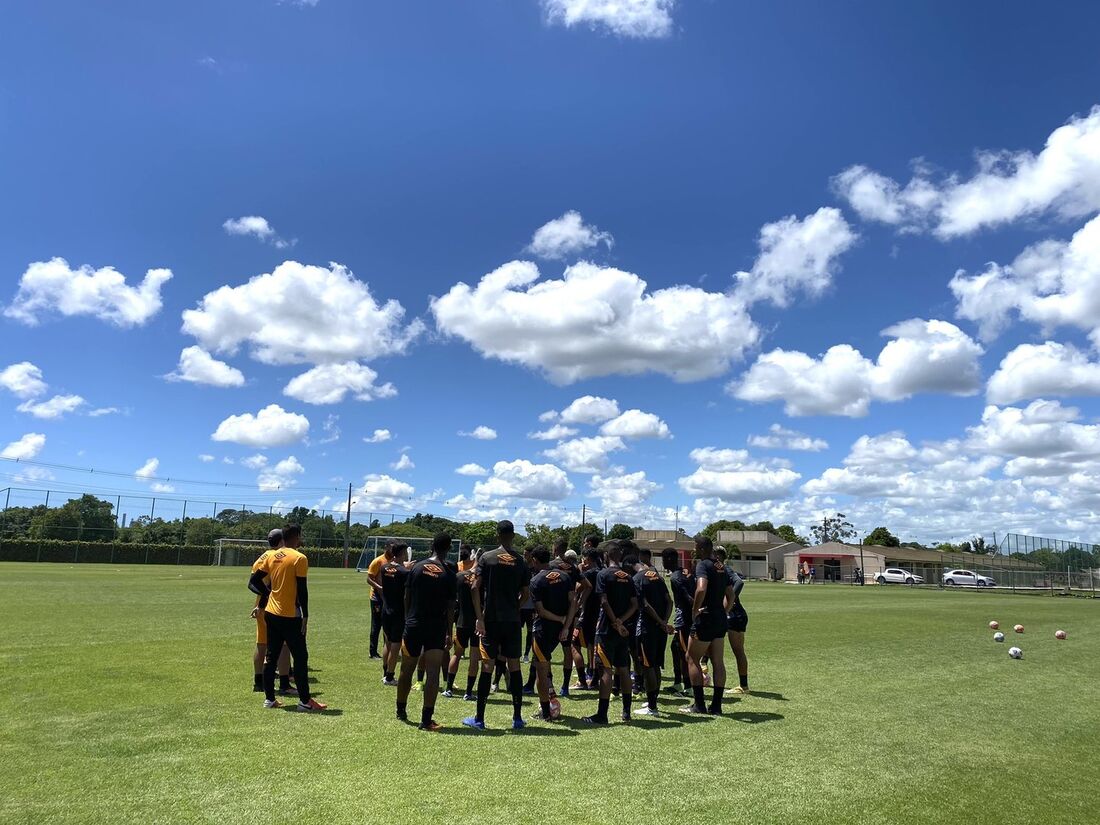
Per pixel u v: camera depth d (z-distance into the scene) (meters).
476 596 7.75
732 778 5.91
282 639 8.05
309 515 83.56
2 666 9.90
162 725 7.07
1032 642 16.55
